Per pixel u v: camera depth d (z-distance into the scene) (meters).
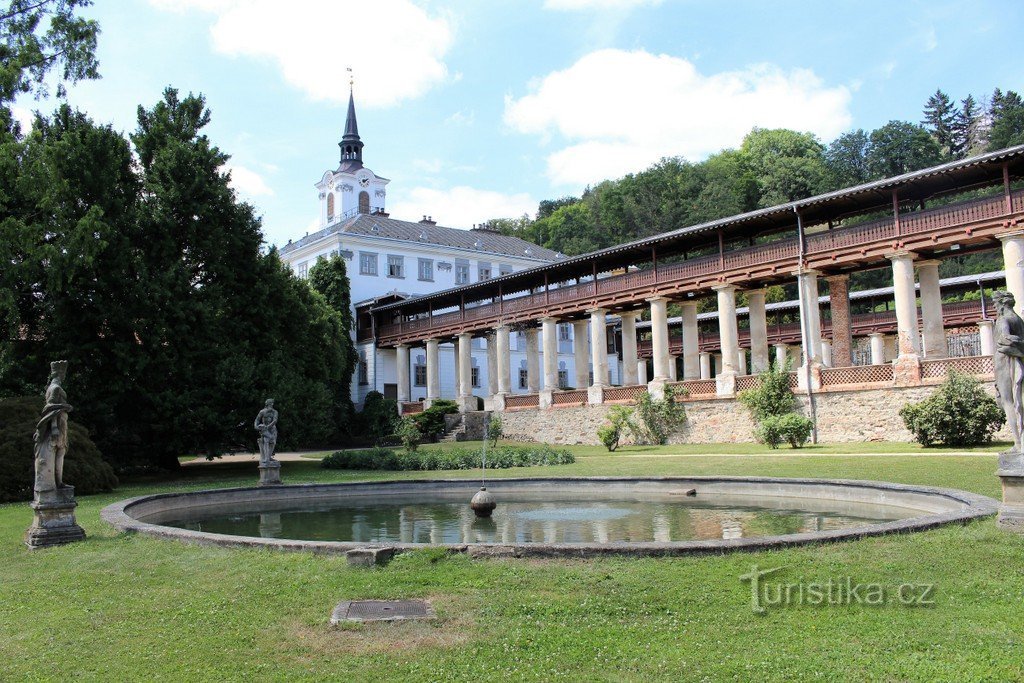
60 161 25.08
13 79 22.47
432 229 69.06
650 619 6.45
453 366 62.44
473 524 13.49
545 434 44.88
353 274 59.91
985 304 41.34
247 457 41.69
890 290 46.09
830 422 31.83
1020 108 86.50
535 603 6.88
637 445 37.81
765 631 6.10
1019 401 9.50
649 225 89.56
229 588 7.83
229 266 32.22
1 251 21.91
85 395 26.28
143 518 15.35
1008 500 9.53
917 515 12.69
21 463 20.39
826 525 12.24
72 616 7.19
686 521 13.05
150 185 30.28
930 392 28.89
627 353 46.59
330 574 8.09
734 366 36.62
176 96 34.56
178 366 28.19
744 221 36.31
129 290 26.95
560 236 97.50
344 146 77.88
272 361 31.39
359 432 53.91
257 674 5.54
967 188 31.70
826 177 87.81
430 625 6.45
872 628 6.11
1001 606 6.58
